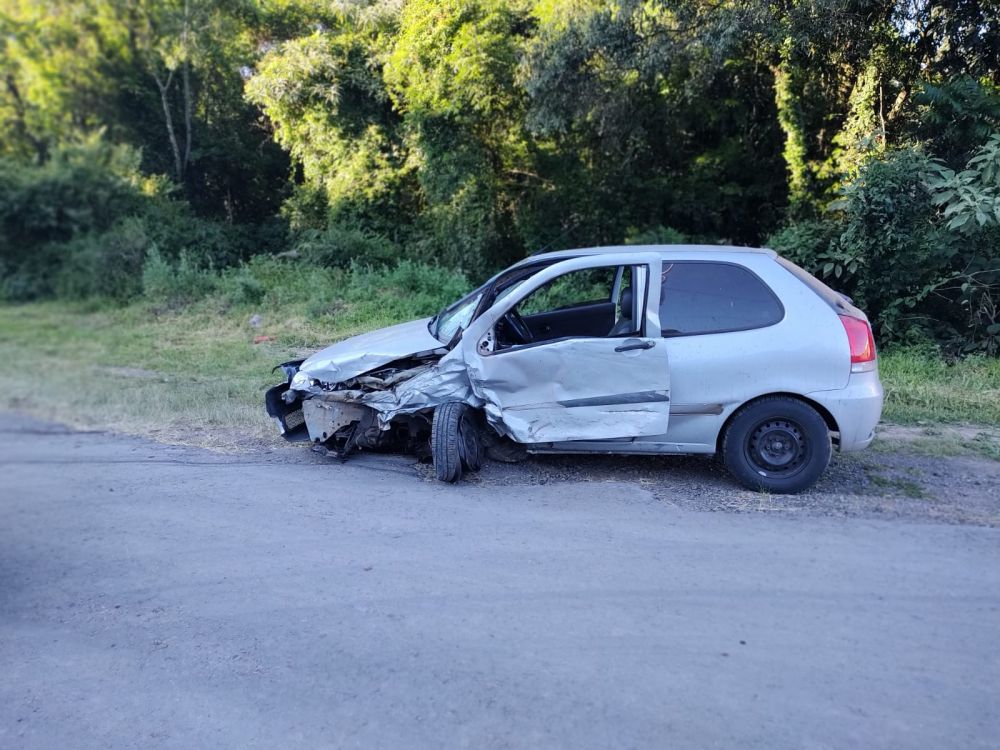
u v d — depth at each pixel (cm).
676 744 280
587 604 380
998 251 962
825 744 280
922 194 973
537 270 614
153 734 289
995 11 1123
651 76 1257
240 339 1094
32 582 404
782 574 413
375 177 1638
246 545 448
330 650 341
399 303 1280
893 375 892
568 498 527
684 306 539
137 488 533
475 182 1505
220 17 627
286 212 1695
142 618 369
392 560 429
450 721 293
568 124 1411
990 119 1057
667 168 1590
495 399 548
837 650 341
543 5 1328
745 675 322
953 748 279
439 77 1405
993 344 973
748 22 1102
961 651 341
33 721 296
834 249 1081
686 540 457
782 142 1489
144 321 686
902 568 421
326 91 1569
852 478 575
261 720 296
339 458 605
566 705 302
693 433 539
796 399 533
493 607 378
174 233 1118
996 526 483
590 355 533
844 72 1267
